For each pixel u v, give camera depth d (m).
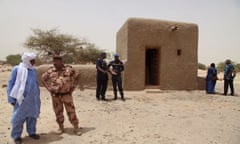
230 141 6.11
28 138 6.06
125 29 15.53
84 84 14.78
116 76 11.61
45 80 6.38
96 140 6.02
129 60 14.72
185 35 15.84
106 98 12.12
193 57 16.02
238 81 28.02
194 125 7.48
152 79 16.94
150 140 6.08
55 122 7.57
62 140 5.98
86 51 34.47
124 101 11.37
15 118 5.61
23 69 5.71
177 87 15.64
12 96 5.59
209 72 15.00
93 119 8.00
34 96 5.86
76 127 6.43
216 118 8.43
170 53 15.51
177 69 15.65
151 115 8.68
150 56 17.38
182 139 6.20
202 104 11.18
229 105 11.09
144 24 15.02
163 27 15.38
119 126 7.24
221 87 20.42
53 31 33.16
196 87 16.16
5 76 26.23
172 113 9.09
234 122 7.94
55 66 6.41
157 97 12.89
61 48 32.78
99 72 11.40
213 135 6.55
